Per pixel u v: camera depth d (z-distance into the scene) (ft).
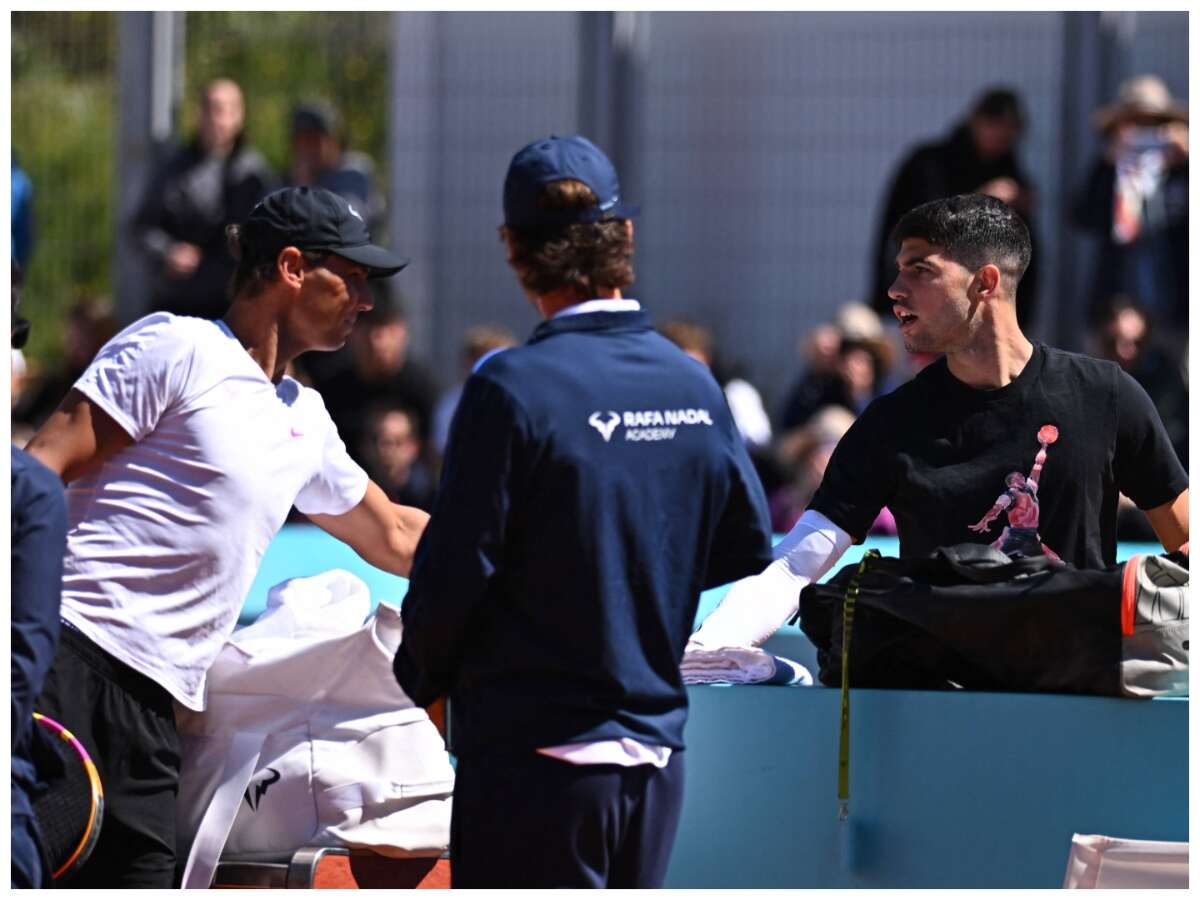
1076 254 127.34
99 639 40.37
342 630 45.96
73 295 147.74
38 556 34.19
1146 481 44.19
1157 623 40.29
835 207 142.41
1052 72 136.36
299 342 42.68
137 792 41.04
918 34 139.85
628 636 35.37
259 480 41.22
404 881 45.37
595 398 35.27
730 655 43.32
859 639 41.91
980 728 41.29
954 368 43.83
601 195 36.60
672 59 145.28
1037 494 43.11
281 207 42.04
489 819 35.35
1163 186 118.42
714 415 36.81
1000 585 40.81
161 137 133.80
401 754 44.86
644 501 35.50
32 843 36.50
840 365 113.50
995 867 41.14
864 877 42.09
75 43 147.64
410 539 46.88
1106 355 104.99
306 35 146.41
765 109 143.64
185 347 40.50
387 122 145.89
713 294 144.77
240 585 41.60
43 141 147.64
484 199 143.54
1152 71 130.52
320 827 44.39
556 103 142.41
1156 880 39.75
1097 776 40.57
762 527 37.60
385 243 144.56
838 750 42.39
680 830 43.39
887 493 44.47
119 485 40.70
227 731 43.98
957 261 43.11
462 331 143.64
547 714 35.06
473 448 34.76
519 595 35.35
